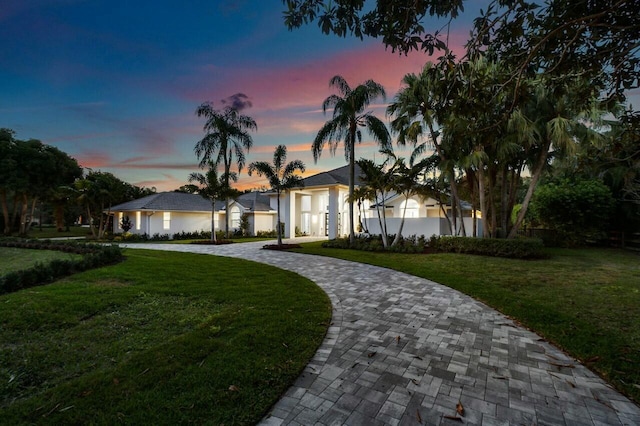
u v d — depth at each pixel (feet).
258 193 98.22
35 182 78.43
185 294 20.15
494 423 7.72
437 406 8.41
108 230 93.20
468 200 61.67
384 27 10.68
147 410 7.94
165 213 77.92
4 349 11.88
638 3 9.24
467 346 12.50
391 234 53.83
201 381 9.30
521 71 10.66
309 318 15.44
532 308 17.08
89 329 14.05
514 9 9.86
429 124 38.37
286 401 8.57
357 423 7.66
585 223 48.62
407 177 42.34
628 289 21.48
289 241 67.51
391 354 11.69
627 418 7.98
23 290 20.61
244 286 22.59
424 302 18.99
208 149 65.05
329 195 68.28
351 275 27.63
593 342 12.55
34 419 7.62
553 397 8.90
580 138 34.50
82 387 9.01
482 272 28.37
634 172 33.88
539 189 53.57
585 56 10.87
